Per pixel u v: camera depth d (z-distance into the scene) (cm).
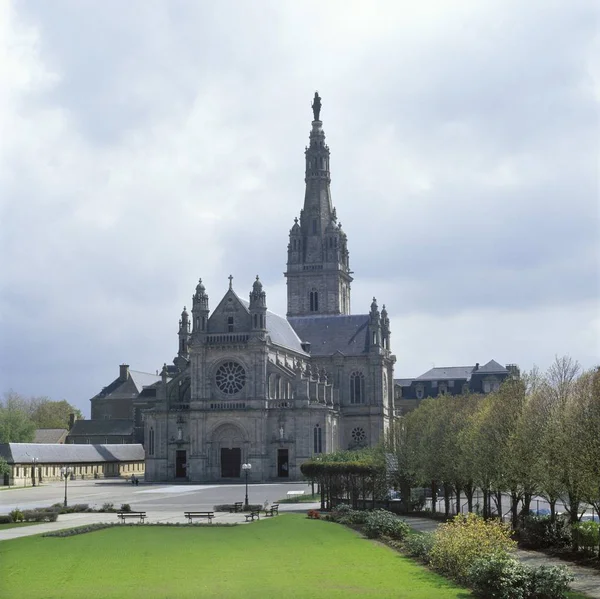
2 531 8719
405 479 10900
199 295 18350
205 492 14612
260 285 18112
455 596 5025
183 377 18825
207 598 5081
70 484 18350
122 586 5497
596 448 6112
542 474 6969
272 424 17838
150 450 18400
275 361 18625
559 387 7575
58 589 5412
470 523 5878
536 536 7125
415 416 11494
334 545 7400
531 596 4806
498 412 8312
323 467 11050
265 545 7419
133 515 9544
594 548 6562
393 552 6950
